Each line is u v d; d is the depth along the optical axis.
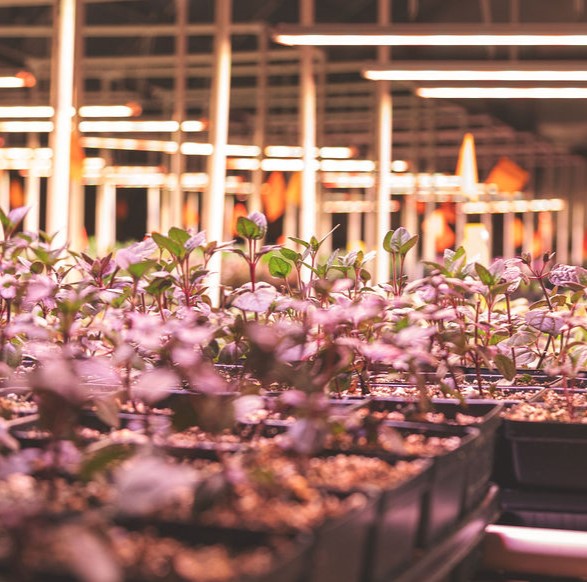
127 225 20.86
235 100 15.15
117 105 10.89
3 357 2.39
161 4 11.95
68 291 2.80
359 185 21.20
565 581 2.35
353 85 14.13
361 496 1.44
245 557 1.17
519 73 7.38
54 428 1.52
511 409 2.63
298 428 1.57
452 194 21.78
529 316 2.80
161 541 1.22
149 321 1.94
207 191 6.18
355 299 2.71
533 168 20.64
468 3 13.53
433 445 1.97
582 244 20.92
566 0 13.73
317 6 12.66
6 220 2.50
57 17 4.73
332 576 1.24
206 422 1.69
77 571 0.93
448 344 2.99
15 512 1.07
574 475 2.35
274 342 1.76
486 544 2.29
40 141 17.12
